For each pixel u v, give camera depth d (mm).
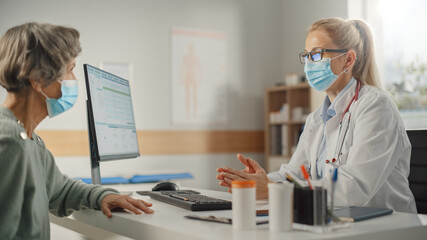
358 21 1977
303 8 5332
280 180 2020
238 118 5332
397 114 1747
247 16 5410
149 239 1145
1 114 1266
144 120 4789
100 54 4586
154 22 4859
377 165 1567
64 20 4453
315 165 1979
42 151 1487
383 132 1644
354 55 1898
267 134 5195
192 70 5055
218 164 5191
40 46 1313
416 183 1940
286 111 4977
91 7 4562
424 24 4145
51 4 4406
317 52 1916
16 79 1309
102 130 1780
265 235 984
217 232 1021
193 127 5055
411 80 4246
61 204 1553
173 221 1179
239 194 1053
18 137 1245
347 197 1481
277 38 5598
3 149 1216
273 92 5266
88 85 1698
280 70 5605
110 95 1908
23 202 1275
